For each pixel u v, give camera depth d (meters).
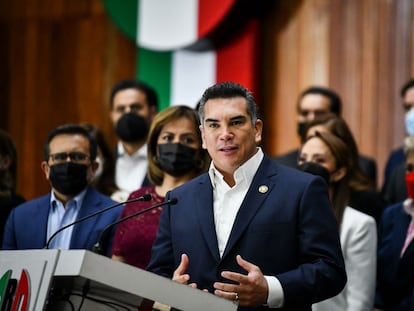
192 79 11.66
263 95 11.38
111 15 12.03
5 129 12.89
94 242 6.94
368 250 7.11
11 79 12.94
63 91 12.65
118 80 12.32
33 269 4.61
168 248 5.59
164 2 11.70
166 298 4.64
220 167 5.50
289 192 5.43
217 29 11.34
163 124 6.95
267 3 11.42
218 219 5.50
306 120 9.28
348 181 7.34
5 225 7.57
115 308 4.79
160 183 6.98
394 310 7.19
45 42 12.81
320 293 5.21
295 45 11.23
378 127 10.70
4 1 13.04
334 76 10.98
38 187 12.61
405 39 10.66
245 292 5.00
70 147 7.14
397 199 8.26
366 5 10.88
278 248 5.33
